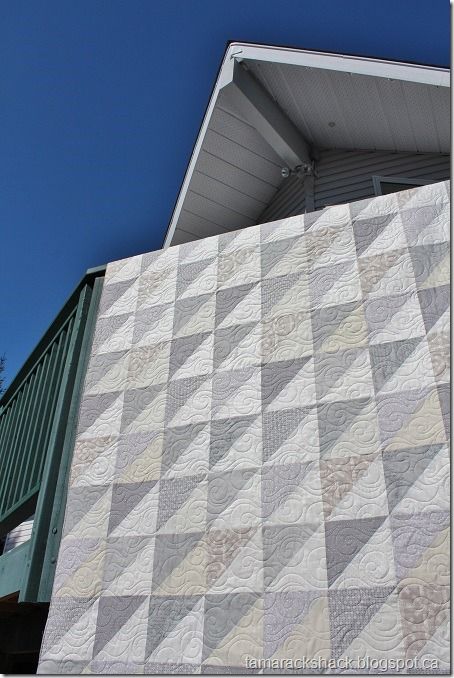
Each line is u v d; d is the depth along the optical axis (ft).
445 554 6.03
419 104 14.06
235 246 9.80
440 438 6.71
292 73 14.78
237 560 6.91
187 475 7.83
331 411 7.45
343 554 6.44
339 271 8.63
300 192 17.43
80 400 9.40
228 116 16.46
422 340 7.48
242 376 8.34
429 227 8.38
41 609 11.07
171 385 8.80
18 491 10.06
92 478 8.43
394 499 6.54
